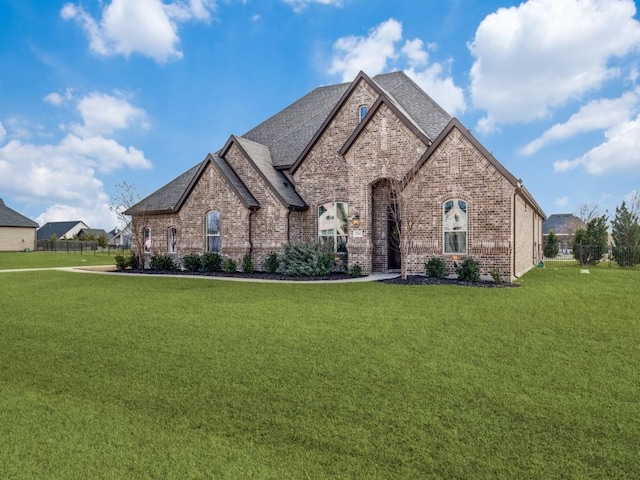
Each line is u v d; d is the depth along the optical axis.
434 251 17.27
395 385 5.29
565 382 5.36
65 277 18.94
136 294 13.08
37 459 3.66
